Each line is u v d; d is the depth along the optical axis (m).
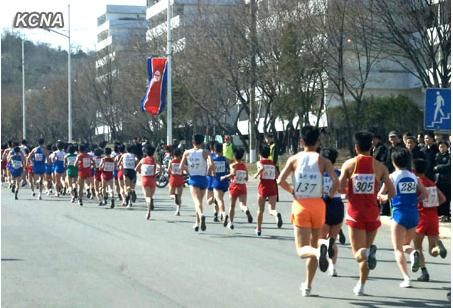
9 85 91.94
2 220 19.28
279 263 12.42
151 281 10.73
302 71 38.66
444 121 14.55
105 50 65.88
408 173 10.38
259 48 39.94
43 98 78.81
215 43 41.84
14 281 10.66
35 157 26.80
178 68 46.38
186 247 14.29
